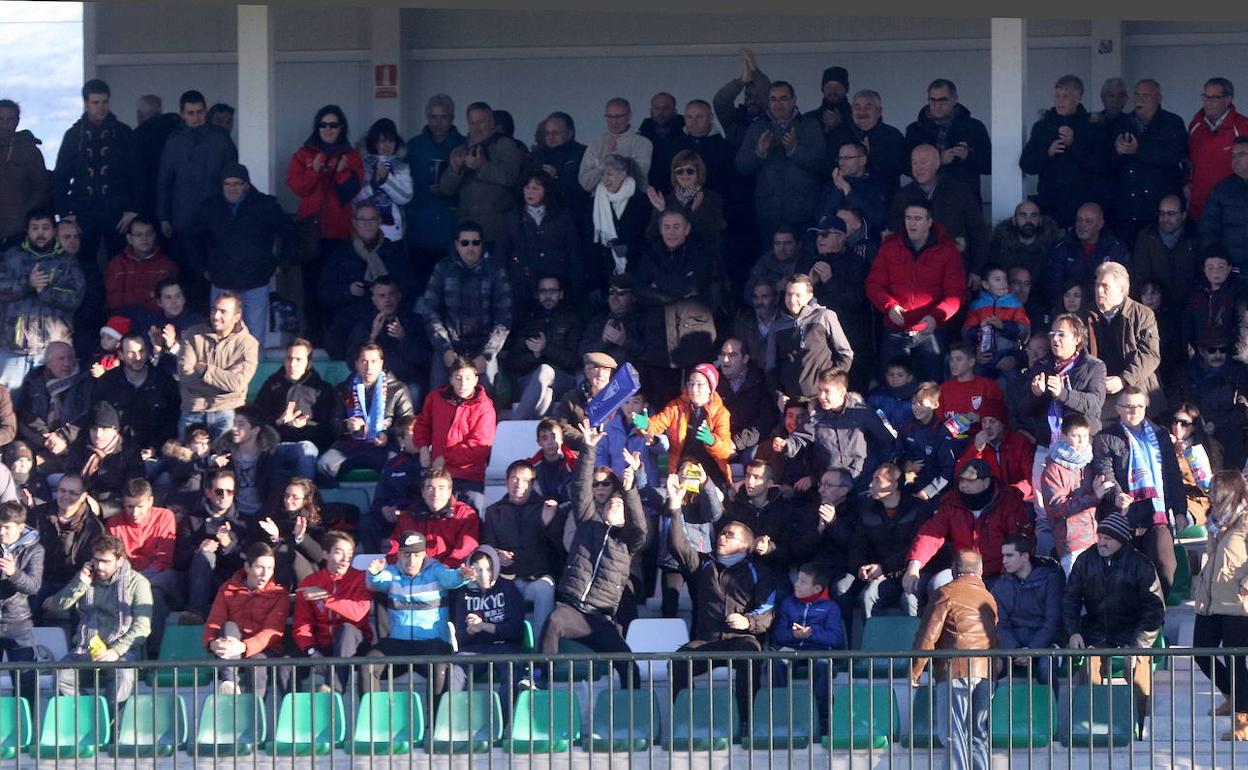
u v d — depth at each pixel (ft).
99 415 180.65
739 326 182.29
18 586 159.94
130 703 153.07
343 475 182.80
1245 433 181.57
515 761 148.36
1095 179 195.83
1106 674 147.95
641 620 159.84
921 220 183.52
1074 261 190.08
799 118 196.34
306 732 149.38
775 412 179.11
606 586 159.43
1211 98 196.85
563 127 204.85
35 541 162.09
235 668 139.33
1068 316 167.73
